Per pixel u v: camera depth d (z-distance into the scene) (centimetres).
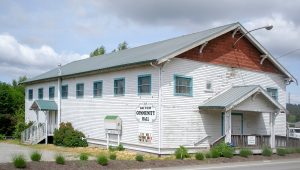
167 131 2369
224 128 2584
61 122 3388
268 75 3020
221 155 2284
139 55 2681
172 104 2400
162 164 1950
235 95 2484
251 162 2170
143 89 2494
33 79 3966
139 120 2500
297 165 2028
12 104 4428
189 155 2275
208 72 2598
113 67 2648
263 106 2580
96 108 2948
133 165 1867
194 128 2489
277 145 2694
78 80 3212
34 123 3691
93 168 1733
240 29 2745
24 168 1596
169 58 2331
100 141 2873
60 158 1745
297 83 3184
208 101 2564
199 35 2739
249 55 2886
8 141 3706
